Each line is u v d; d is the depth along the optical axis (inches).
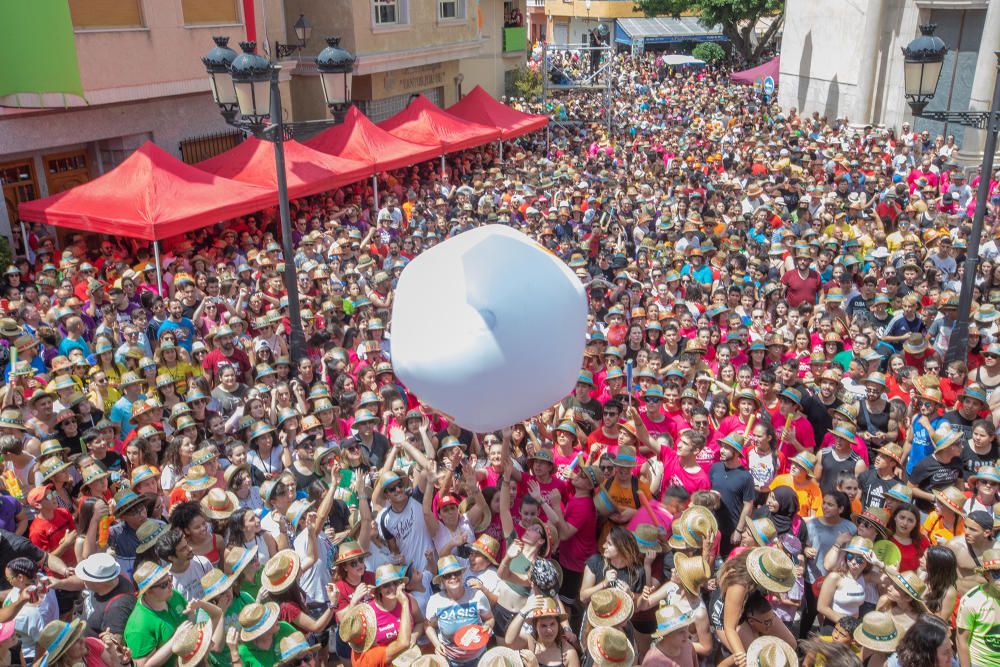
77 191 521.0
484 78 1389.0
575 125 1262.3
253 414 294.4
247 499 252.2
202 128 721.6
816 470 264.5
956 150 924.6
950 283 434.0
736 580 187.0
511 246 167.9
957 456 268.4
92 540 227.5
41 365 360.8
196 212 509.7
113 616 194.7
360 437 284.0
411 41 975.0
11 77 530.6
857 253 499.8
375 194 712.4
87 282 445.4
